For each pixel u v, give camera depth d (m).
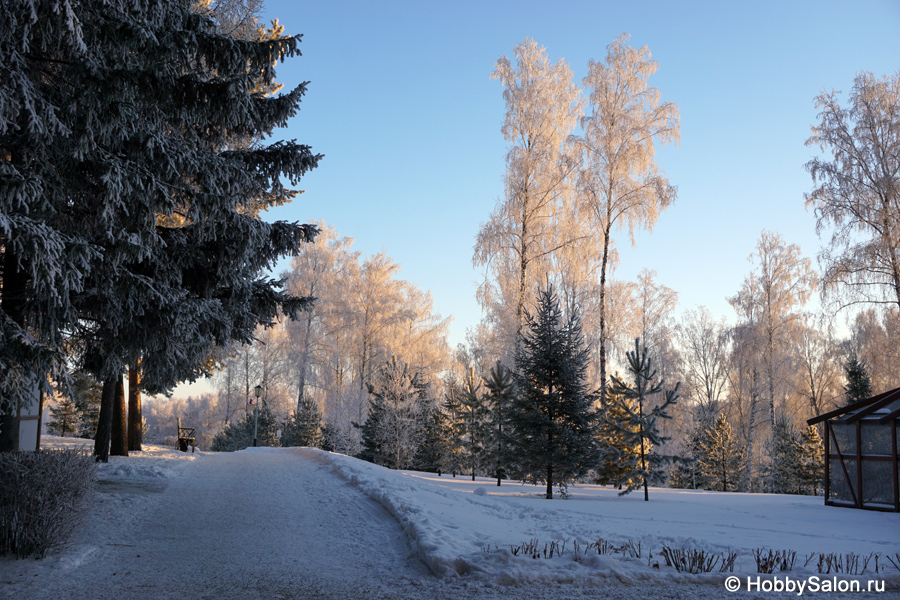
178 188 8.85
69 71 7.59
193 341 10.36
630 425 17.75
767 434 47.16
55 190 7.89
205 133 10.59
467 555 6.55
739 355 37.44
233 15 14.66
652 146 25.28
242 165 9.34
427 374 48.22
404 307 48.09
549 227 26.14
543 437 17.80
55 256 6.66
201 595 5.26
